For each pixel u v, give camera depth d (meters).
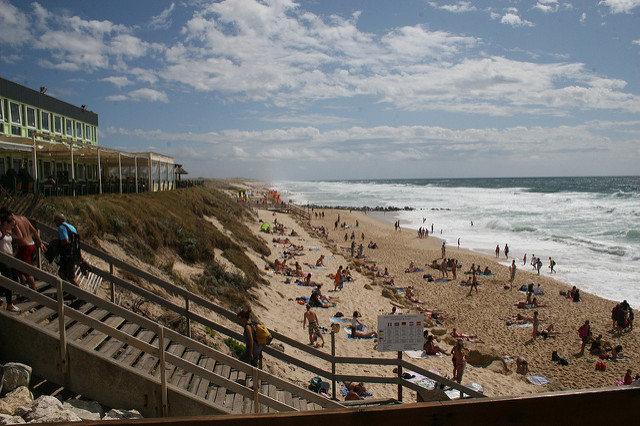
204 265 16.39
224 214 33.16
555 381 13.59
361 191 145.88
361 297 20.58
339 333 15.26
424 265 31.73
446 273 28.17
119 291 9.37
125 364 5.04
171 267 13.59
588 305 21.20
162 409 4.98
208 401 5.21
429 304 21.89
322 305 18.03
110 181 21.67
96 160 23.25
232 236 26.56
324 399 5.91
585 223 50.09
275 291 19.02
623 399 1.72
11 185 12.71
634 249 34.50
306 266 27.08
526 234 44.84
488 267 30.25
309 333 13.60
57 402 4.41
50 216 9.07
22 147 14.92
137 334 6.35
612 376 13.91
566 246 37.44
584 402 1.70
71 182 16.73
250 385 6.56
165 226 16.77
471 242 41.16
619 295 23.16
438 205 82.12
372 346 14.38
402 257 34.97
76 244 6.60
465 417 1.67
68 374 4.93
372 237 45.88
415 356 14.26
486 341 17.00
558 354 15.65
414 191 139.50
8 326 4.98
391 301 20.61
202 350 5.14
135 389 5.00
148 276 7.16
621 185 145.88
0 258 4.88
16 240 6.20
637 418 1.71
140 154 25.23
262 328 7.25
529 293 22.12
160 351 4.93
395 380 8.14
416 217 62.72
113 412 4.80
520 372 14.02
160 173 27.59
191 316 7.14
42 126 19.72
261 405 5.98
